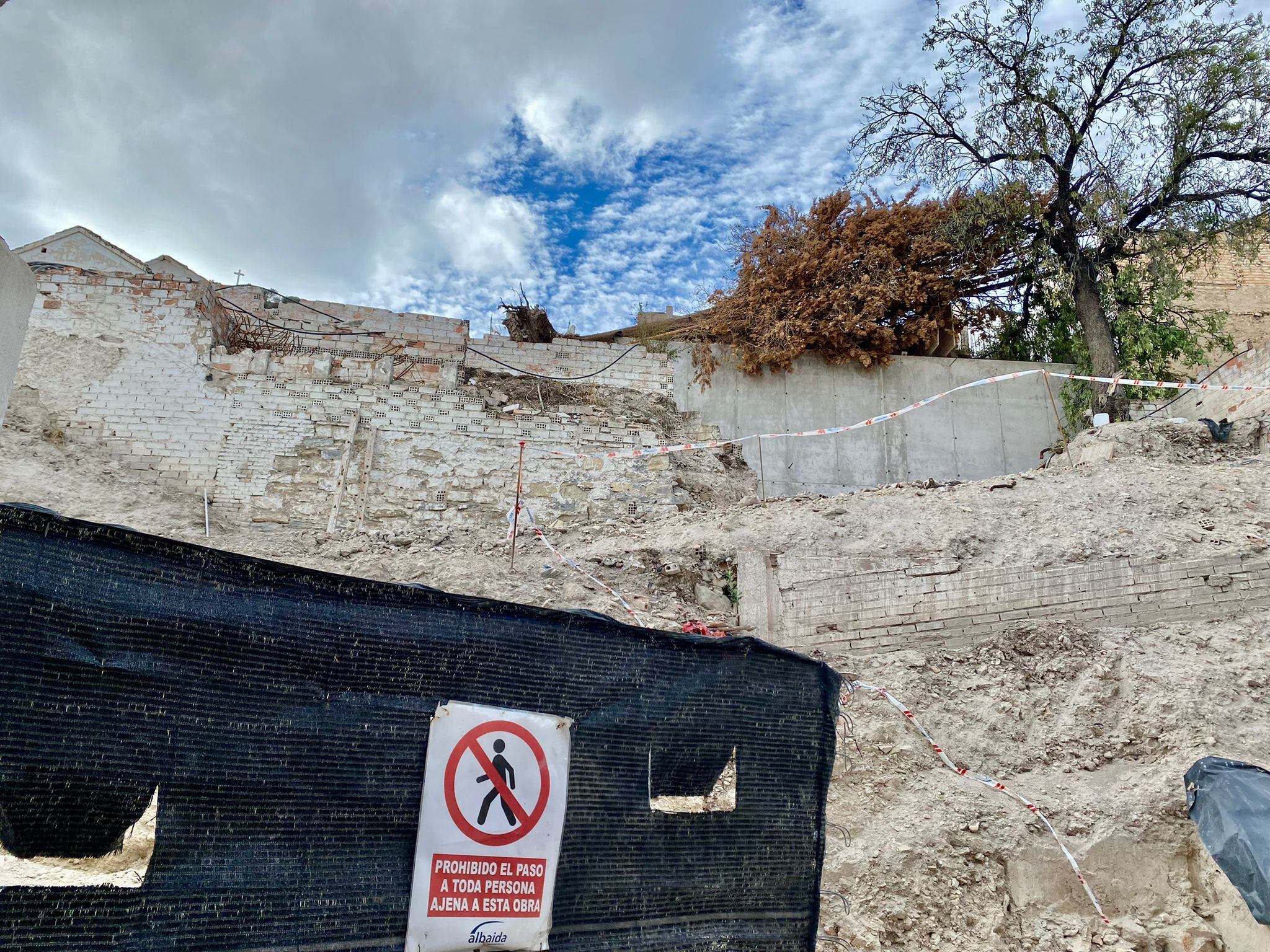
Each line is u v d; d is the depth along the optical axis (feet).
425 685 13.05
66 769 10.67
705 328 52.47
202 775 11.40
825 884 21.83
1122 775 24.32
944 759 23.39
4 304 18.06
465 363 47.67
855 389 52.26
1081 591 30.14
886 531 33.42
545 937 12.88
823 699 16.17
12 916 10.07
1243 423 41.63
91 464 39.88
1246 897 19.69
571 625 14.39
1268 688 26.17
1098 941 21.12
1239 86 51.31
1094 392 51.85
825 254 53.42
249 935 11.19
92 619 11.14
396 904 12.07
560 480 43.68
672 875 14.07
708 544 33.73
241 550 34.60
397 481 42.27
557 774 13.57
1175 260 53.83
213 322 43.80
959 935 21.33
